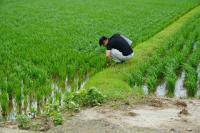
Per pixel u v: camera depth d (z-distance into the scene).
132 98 12.71
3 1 37.34
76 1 38.41
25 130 10.20
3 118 12.06
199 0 41.25
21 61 16.53
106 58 16.50
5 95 12.85
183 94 14.42
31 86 13.92
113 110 11.53
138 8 34.44
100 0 39.66
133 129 10.12
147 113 11.34
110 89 13.67
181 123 10.64
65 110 11.57
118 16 29.52
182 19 29.36
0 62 16.47
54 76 15.50
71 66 15.93
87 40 20.70
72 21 26.92
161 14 31.05
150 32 23.34
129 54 16.70
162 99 12.85
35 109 12.52
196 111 11.70
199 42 20.91
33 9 32.47
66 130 10.09
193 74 15.21
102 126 10.27
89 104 12.03
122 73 15.66
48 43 19.98
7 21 26.55
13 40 20.55
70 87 14.61
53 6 34.50
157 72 15.80
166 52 19.23
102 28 24.45
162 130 10.12
